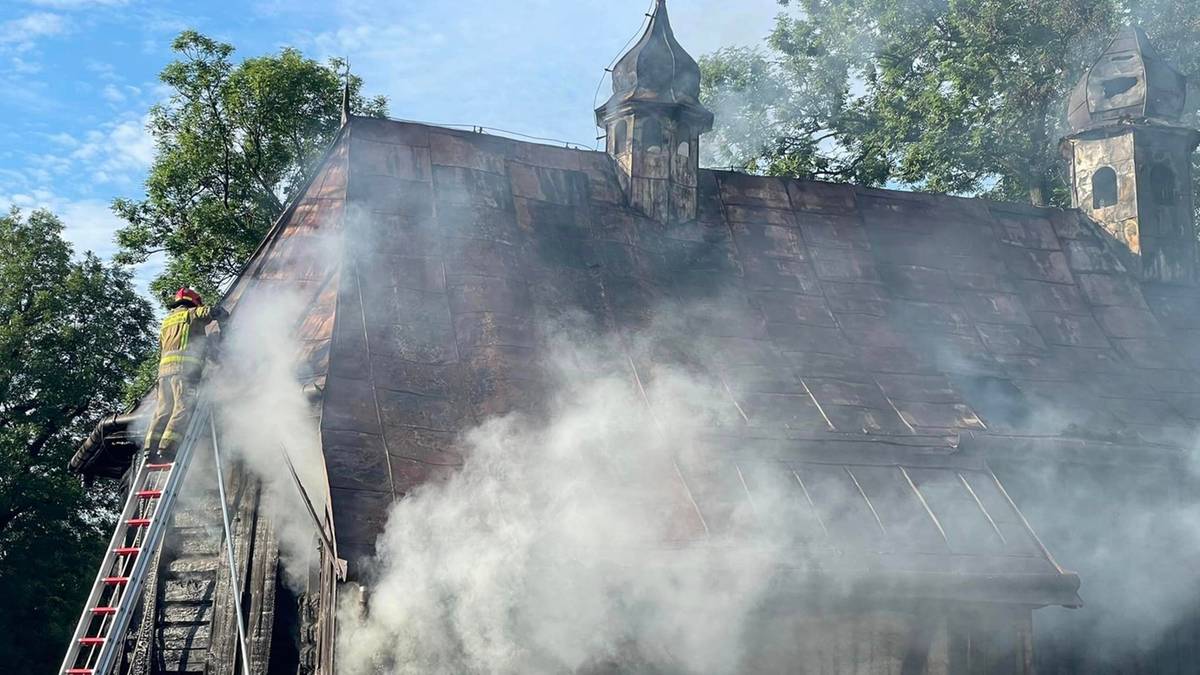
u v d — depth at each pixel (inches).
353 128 691.4
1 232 1716.3
